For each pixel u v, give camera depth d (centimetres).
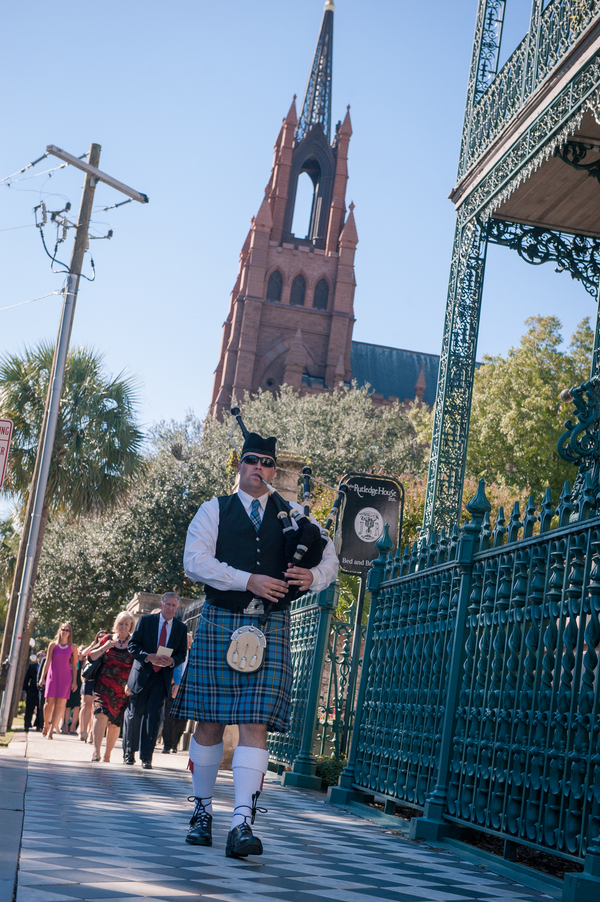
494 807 439
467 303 1204
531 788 402
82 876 239
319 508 1853
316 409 3812
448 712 505
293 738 934
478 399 3531
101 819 388
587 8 841
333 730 919
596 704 358
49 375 1858
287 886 275
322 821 536
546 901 340
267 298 7619
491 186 1112
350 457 3509
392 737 609
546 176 1086
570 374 3509
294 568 348
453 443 1194
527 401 3394
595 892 324
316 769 859
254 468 362
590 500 391
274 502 364
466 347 1204
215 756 357
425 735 542
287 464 1136
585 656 371
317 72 8212
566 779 372
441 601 552
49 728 1366
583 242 1227
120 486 1903
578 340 3616
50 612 3169
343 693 923
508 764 426
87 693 1344
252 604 349
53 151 1533
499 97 1102
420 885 328
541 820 393
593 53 821
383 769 619
